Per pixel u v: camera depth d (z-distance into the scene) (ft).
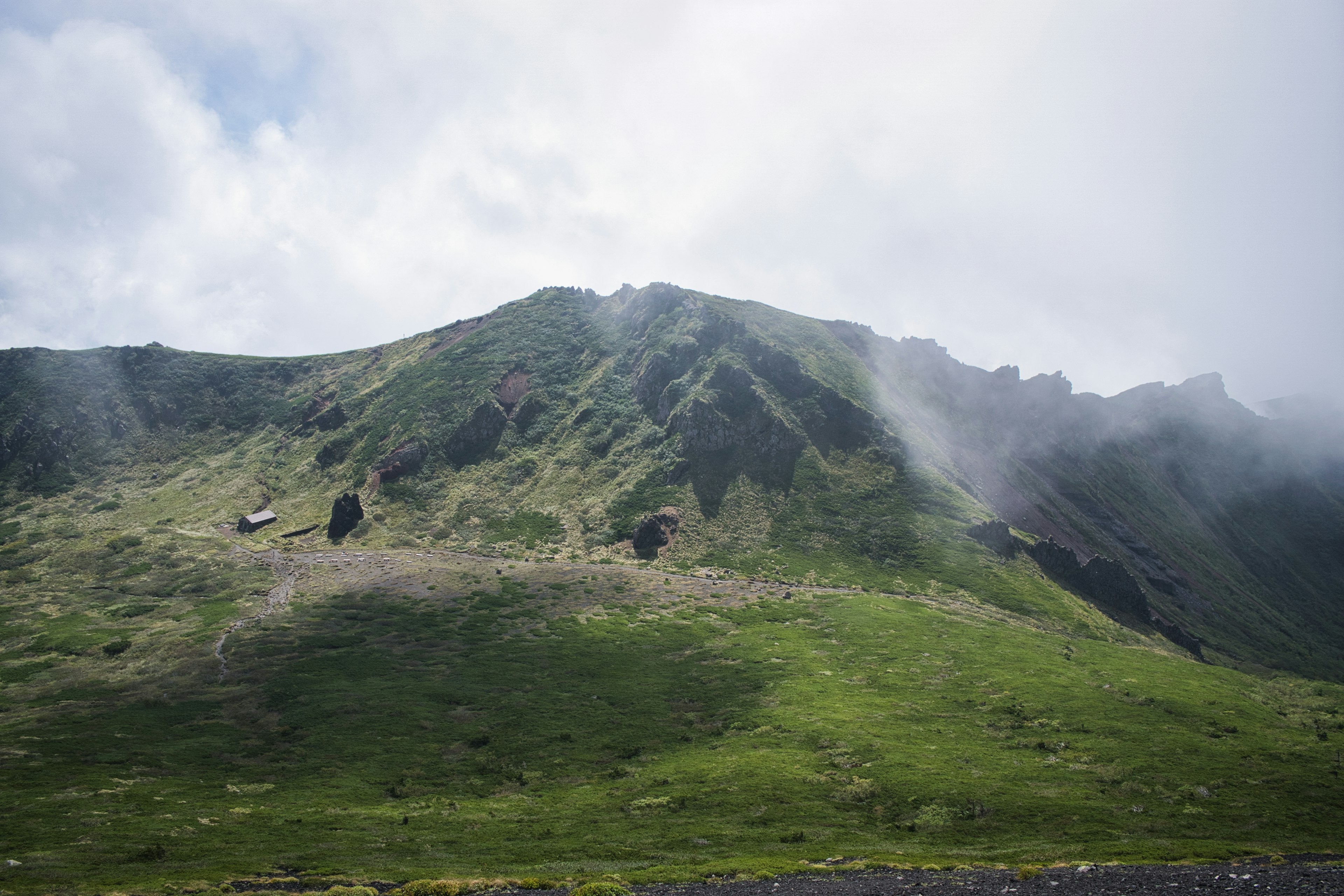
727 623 354.33
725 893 120.67
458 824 170.19
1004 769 195.83
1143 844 151.43
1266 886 108.78
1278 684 305.94
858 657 301.22
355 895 123.13
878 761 200.54
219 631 335.26
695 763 206.39
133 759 205.57
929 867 137.59
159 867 137.69
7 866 133.28
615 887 116.98
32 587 420.36
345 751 219.00
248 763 209.26
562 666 296.10
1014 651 305.12
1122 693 253.65
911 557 466.70
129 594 407.03
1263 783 184.96
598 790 193.47
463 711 253.03
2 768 193.47
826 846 154.40
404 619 354.74
